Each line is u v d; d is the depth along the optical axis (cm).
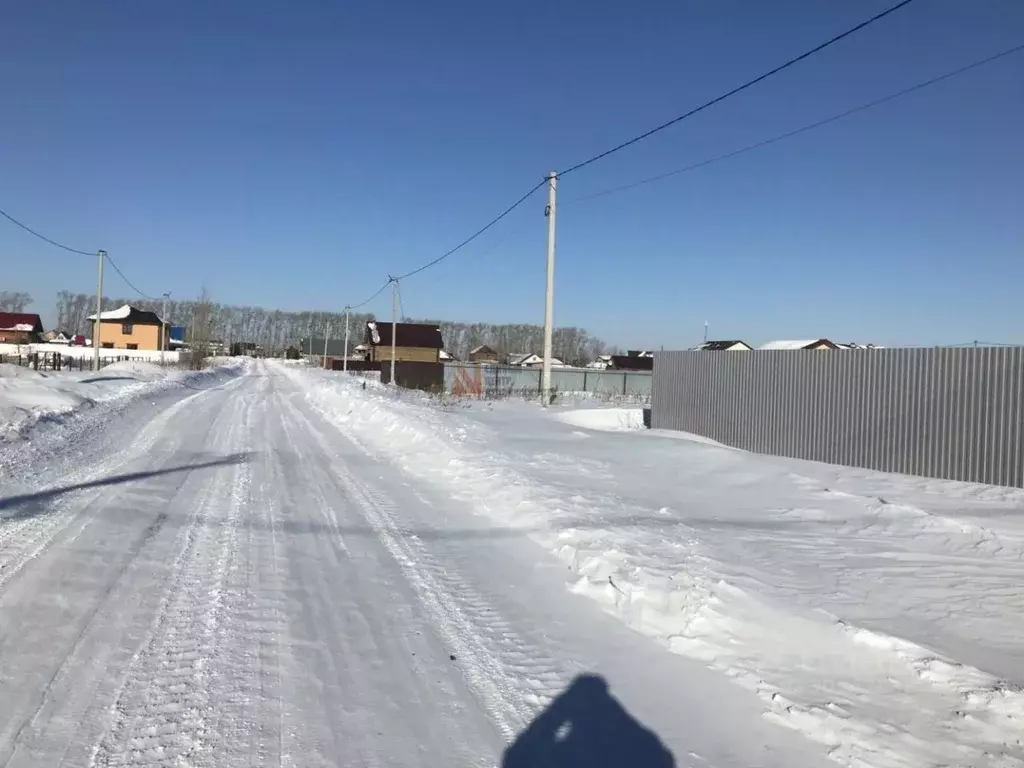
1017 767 365
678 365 2042
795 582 648
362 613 550
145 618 514
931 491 1170
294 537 763
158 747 351
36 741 351
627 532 766
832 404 1538
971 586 659
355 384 3819
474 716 402
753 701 432
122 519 795
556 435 1831
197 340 7600
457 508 945
